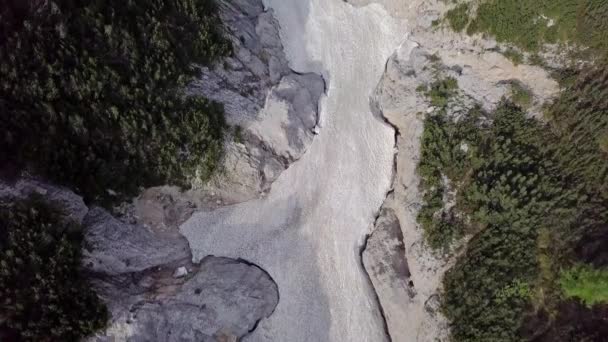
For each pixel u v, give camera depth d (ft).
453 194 94.43
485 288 84.28
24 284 72.13
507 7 95.81
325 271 100.48
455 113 100.73
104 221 84.28
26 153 75.72
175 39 89.40
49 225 74.33
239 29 102.06
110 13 82.99
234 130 96.22
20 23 77.05
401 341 96.32
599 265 74.59
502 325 80.64
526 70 96.63
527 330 79.20
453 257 90.48
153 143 87.30
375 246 101.35
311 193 103.81
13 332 70.38
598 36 89.71
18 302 70.74
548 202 84.79
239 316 92.79
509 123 95.61
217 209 98.37
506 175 89.04
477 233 90.07
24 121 75.51
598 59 90.27
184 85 89.56
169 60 87.20
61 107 78.28
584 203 82.94
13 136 74.43
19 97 75.66
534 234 84.23
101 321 77.97
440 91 102.53
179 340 86.63
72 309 75.66
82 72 79.36
